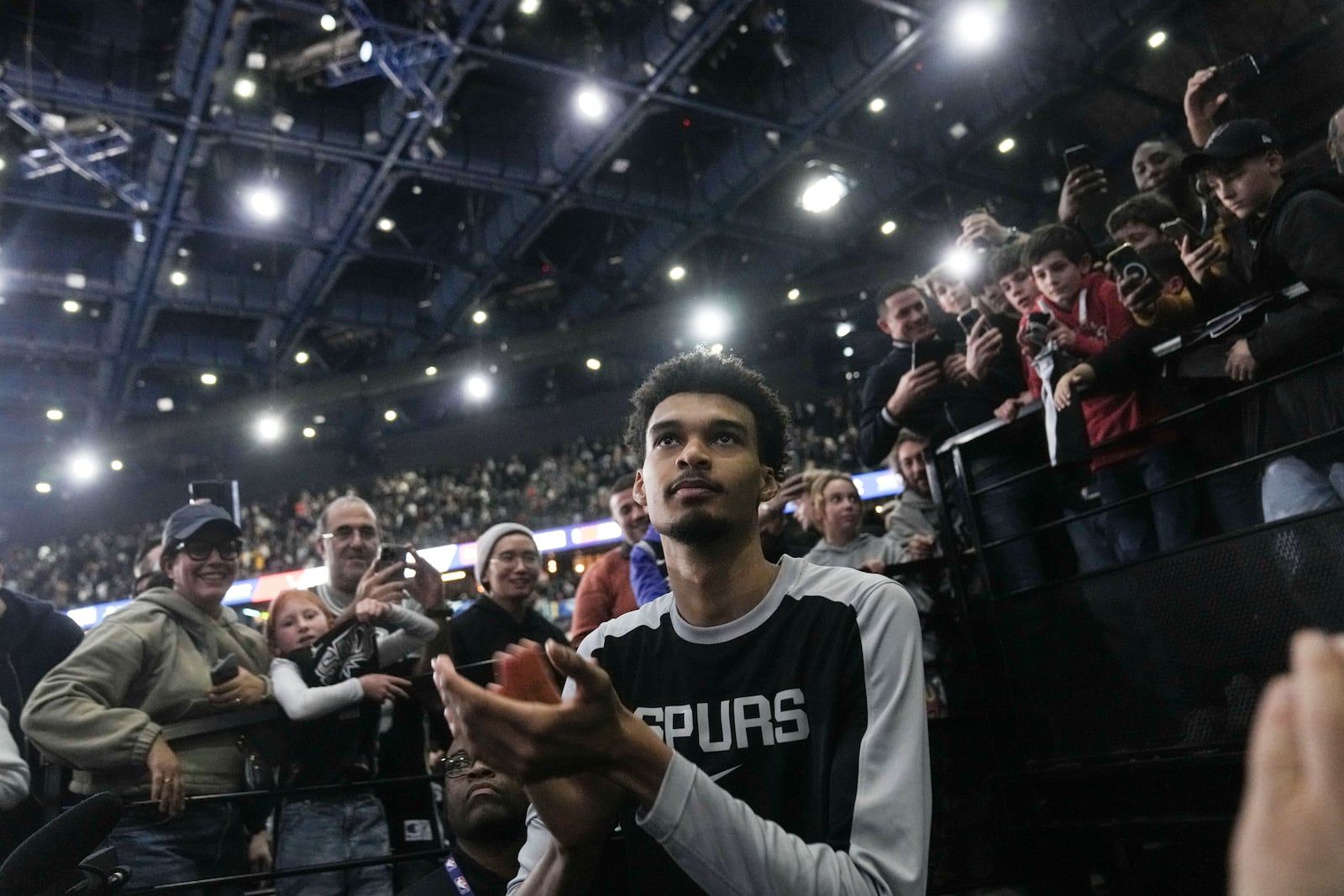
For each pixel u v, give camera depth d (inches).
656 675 53.3
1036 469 115.7
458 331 724.7
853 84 482.0
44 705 96.3
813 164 560.7
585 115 490.9
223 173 543.8
